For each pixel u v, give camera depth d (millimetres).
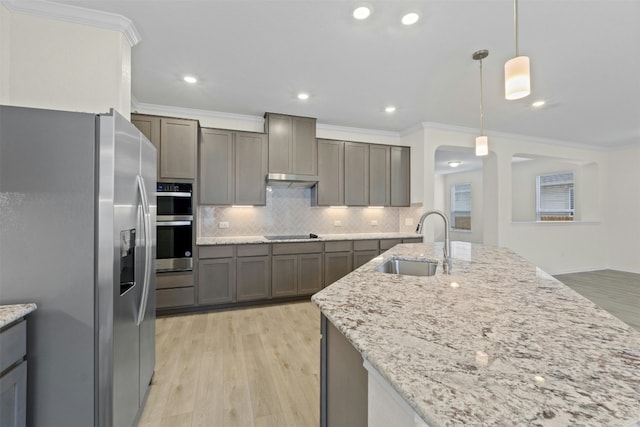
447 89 3244
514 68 1583
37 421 1191
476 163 7602
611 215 6027
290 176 3934
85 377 1240
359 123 4445
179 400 1880
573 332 821
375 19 2096
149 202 1855
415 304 1071
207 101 3559
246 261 3602
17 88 1874
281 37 2307
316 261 3930
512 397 538
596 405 510
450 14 2037
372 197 4500
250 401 1878
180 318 3279
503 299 1130
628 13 1998
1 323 1006
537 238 5359
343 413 1101
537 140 5297
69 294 1230
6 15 1832
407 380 596
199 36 2291
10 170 1201
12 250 1195
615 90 3250
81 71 1976
